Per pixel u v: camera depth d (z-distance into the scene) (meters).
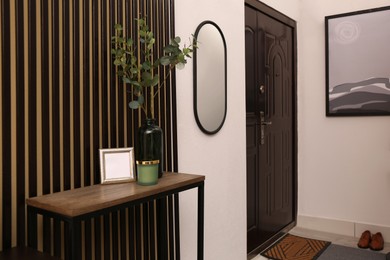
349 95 3.29
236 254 2.45
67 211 1.04
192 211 2.03
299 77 3.57
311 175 3.53
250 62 2.87
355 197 3.30
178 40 1.57
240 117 2.51
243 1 2.55
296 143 3.58
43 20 1.27
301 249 2.94
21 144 1.21
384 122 3.15
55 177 1.31
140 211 1.65
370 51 3.18
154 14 1.74
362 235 3.10
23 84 1.21
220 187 2.29
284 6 3.31
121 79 1.55
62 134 1.34
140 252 1.65
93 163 1.43
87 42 1.41
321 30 3.45
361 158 3.26
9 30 1.17
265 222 3.06
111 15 1.51
